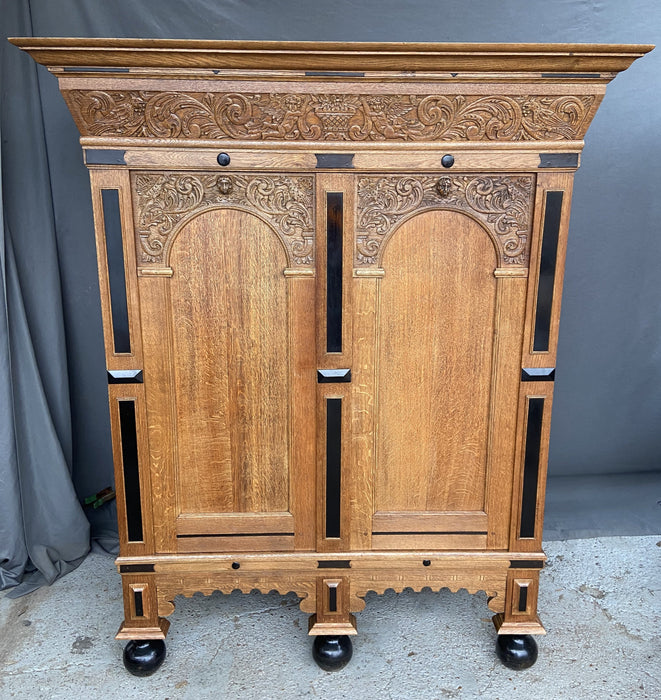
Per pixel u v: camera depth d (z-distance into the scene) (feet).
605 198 7.73
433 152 5.04
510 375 5.48
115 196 5.01
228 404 5.53
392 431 5.60
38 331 7.27
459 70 4.72
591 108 4.88
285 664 6.02
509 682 5.78
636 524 8.27
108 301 5.20
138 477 5.55
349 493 5.67
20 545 7.14
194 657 6.11
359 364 5.43
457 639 6.36
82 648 6.21
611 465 8.61
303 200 5.13
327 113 4.88
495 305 5.37
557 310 5.33
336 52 4.57
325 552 5.77
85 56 4.54
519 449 5.59
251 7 7.02
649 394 8.38
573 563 7.62
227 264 5.25
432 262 5.28
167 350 5.35
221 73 4.69
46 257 7.20
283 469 5.68
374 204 5.14
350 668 5.97
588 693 5.64
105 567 7.57
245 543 5.78
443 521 5.76
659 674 5.86
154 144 4.91
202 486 5.67
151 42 4.45
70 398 7.93
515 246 5.24
